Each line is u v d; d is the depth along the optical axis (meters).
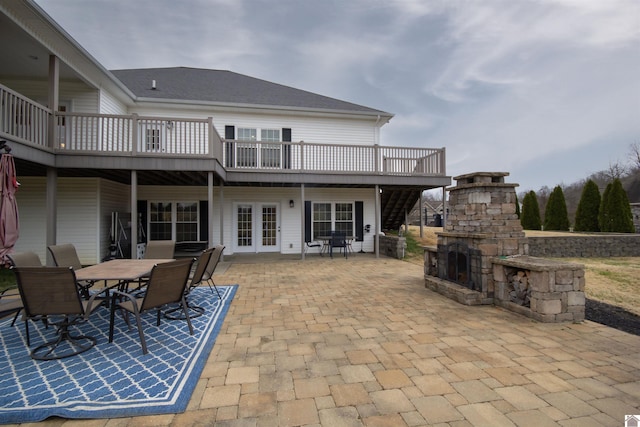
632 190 26.48
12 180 4.99
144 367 2.65
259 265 8.54
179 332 3.51
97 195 8.51
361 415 1.98
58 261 4.63
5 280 6.72
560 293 3.81
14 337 3.40
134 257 6.95
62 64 6.93
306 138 11.44
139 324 2.99
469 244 4.91
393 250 10.20
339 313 4.20
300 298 5.01
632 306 4.80
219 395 2.22
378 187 10.21
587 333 3.44
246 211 11.15
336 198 11.74
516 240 4.66
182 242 9.55
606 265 8.35
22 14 5.36
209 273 4.95
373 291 5.48
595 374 2.52
